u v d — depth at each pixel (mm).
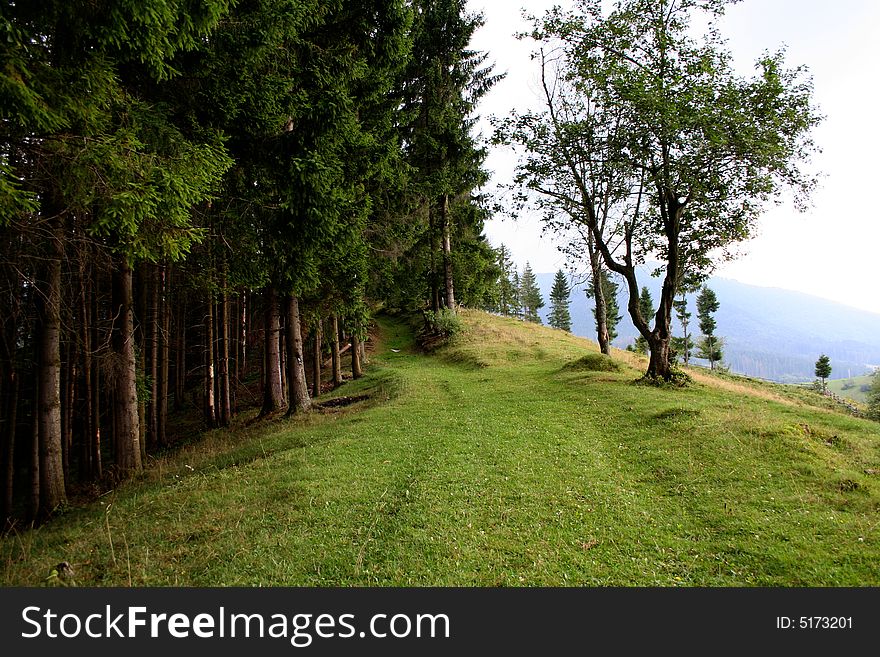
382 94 16000
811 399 33844
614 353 29922
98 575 5445
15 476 15852
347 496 7516
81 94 5688
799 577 5102
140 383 13297
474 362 24578
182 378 24453
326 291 17719
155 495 8422
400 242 22219
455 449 10016
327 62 12914
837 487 7207
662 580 5152
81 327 12617
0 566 6047
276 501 7414
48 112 5047
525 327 39531
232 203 10969
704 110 13844
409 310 46938
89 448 13633
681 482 7953
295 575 5270
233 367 28656
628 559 5590
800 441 9016
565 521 6574
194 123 8602
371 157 14547
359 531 6285
